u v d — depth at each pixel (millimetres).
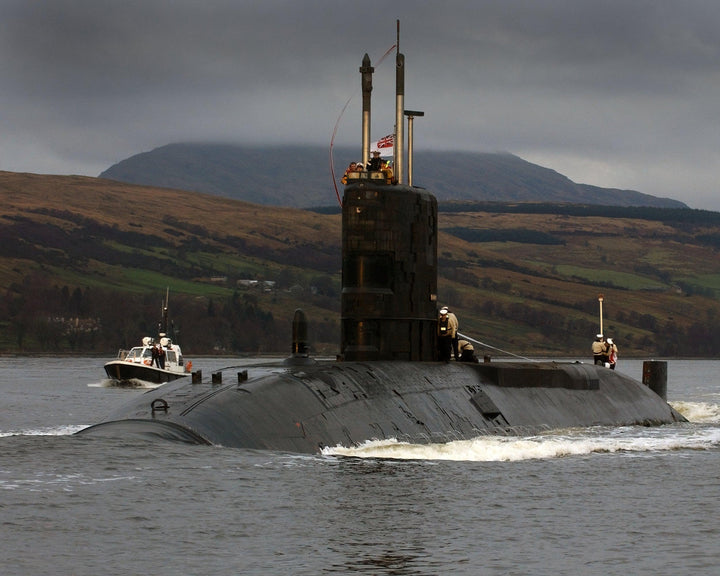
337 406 93750
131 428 86250
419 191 110000
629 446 108250
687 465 96625
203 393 91188
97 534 64062
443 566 62031
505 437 106188
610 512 76188
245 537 65125
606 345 152375
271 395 90938
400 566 61688
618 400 133000
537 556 64562
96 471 76250
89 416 186375
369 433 93000
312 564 61219
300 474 79625
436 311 113500
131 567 59250
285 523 68250
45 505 68625
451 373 110938
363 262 107000
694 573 61969
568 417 120500
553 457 99188
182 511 69062
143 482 74312
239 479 76812
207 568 59719
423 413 100125
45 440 84875
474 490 80750
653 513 76188
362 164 109750
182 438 84062
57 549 61312
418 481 82125
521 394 117750
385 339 107875
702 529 71750
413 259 108812
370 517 70938
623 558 64625
